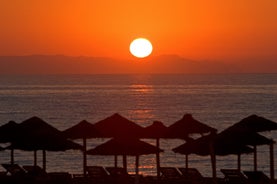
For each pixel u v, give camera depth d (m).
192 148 56.16
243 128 57.84
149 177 62.28
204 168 100.50
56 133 60.09
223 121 192.50
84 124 61.12
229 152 55.78
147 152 56.16
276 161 105.69
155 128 61.19
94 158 109.12
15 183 59.25
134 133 60.09
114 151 56.06
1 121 195.62
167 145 126.38
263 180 59.31
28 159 109.12
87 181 60.97
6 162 106.00
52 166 101.94
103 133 60.19
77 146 59.22
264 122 61.28
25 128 63.34
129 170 96.44
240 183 58.91
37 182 58.62
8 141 62.06
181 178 60.94
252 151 56.59
